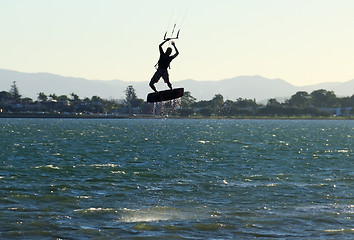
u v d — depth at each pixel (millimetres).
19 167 73375
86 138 167750
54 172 67438
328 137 187000
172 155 98875
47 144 132500
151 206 44938
